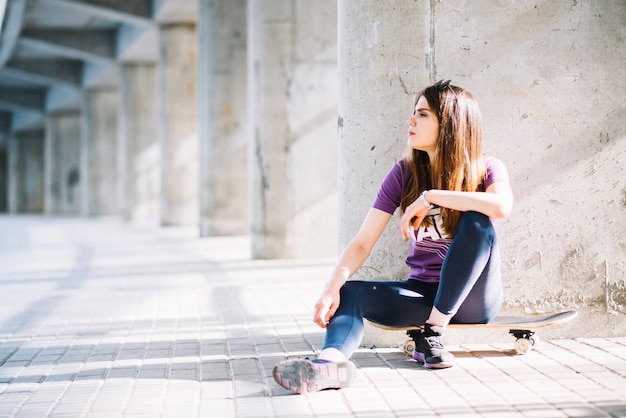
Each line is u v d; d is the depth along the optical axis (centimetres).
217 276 856
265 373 379
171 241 1512
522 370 369
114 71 2955
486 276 355
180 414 313
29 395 351
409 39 429
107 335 504
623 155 436
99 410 322
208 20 1558
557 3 432
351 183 438
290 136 1041
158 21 2103
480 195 350
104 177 3456
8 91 4212
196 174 2144
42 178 5434
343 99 443
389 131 430
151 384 364
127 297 700
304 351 432
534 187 433
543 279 435
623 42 436
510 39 431
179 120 2114
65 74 3356
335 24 1050
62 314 605
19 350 460
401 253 431
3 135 5622
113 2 2083
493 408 309
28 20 2528
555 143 434
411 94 430
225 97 1557
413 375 364
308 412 310
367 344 433
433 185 367
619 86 435
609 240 437
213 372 386
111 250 1311
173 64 2111
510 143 432
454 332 433
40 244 1532
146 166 2753
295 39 1041
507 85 432
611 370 366
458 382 350
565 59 433
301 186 1045
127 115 2742
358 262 363
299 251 1045
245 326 523
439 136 363
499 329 432
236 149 1566
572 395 325
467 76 430
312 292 701
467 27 430
